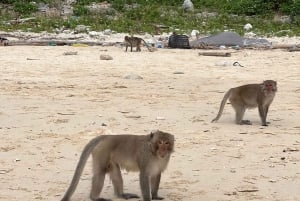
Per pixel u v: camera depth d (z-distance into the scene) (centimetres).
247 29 3934
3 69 2227
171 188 854
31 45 3231
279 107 1533
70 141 1123
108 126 1255
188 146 1091
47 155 1026
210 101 1599
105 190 845
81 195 823
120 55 2791
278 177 909
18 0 4322
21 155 1025
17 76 2048
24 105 1496
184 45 3234
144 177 741
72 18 4038
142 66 2398
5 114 1378
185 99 1623
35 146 1085
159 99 1614
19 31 3775
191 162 987
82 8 4191
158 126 1264
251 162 991
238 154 1040
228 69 2328
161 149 729
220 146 1095
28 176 909
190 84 1917
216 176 912
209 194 829
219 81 1997
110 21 4012
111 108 1466
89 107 1477
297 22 4091
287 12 4253
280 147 1093
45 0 4344
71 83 1897
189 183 879
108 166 784
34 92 1706
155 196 794
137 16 4138
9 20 4050
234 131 1230
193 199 807
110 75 2111
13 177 903
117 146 771
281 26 4025
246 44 3306
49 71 2197
